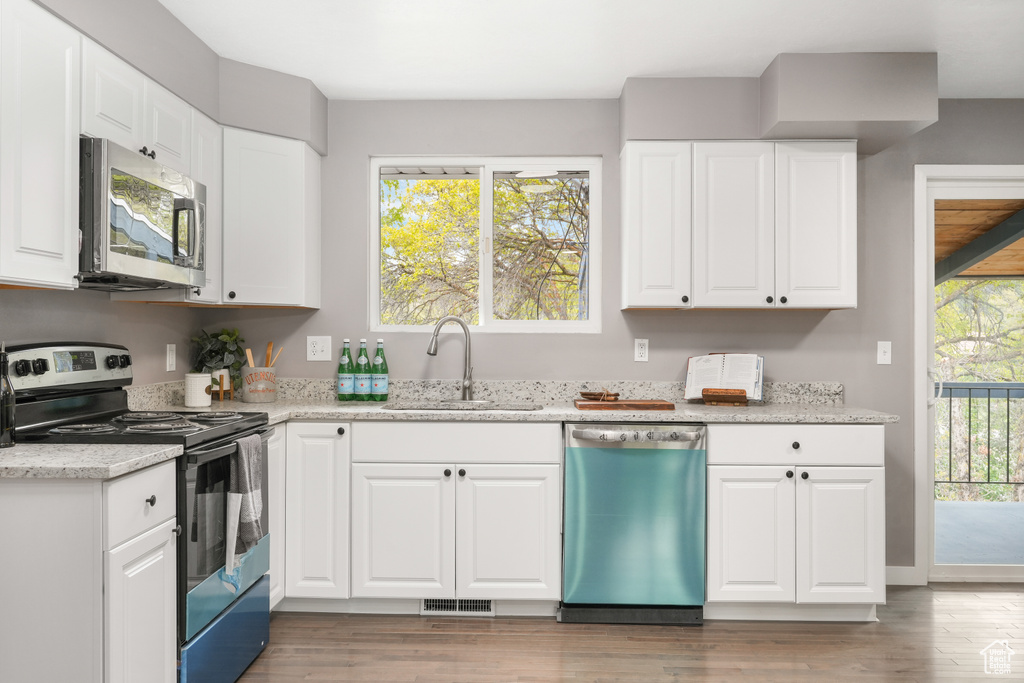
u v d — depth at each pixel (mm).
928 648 2506
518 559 2727
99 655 1550
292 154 2975
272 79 2891
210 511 2027
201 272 2395
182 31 2441
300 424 2748
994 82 2982
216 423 2152
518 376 3244
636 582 2695
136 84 2158
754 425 2691
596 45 2641
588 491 2693
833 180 2920
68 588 1554
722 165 2934
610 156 3205
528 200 3328
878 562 2678
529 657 2414
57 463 1566
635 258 2961
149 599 1723
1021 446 3262
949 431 3264
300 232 3008
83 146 1863
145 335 2721
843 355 3201
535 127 3217
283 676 2262
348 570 2746
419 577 2742
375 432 2740
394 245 3363
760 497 2686
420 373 3260
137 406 2604
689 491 2682
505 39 2596
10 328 1986
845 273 2916
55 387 2070
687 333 3223
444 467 2729
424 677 2262
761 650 2484
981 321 3256
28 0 1658
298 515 2746
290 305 2986
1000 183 3223
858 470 2676
